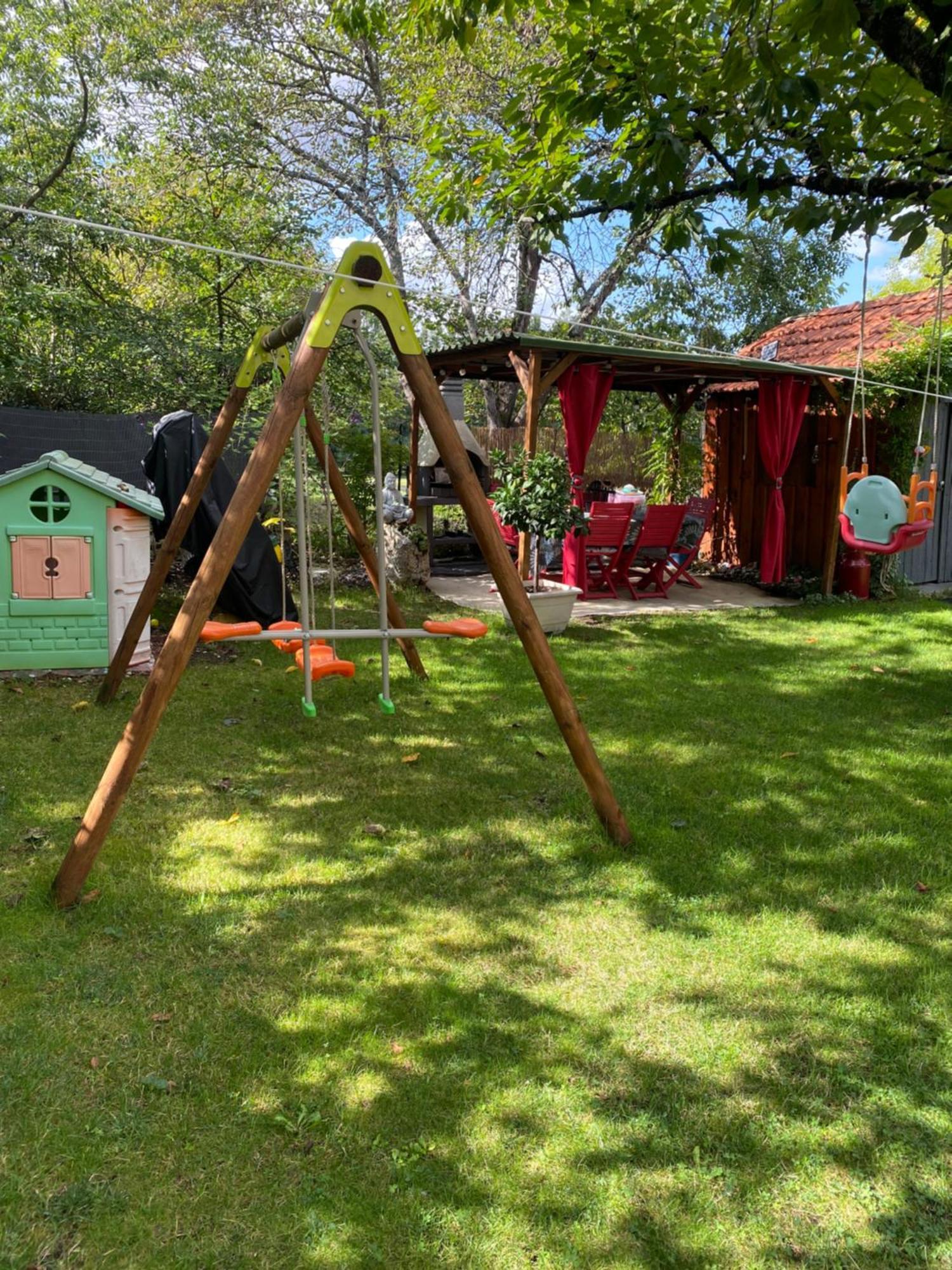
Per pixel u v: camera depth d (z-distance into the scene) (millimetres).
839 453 9500
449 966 2689
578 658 6535
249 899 3047
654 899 3123
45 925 2824
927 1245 1784
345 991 2549
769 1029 2428
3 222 8883
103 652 5629
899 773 4367
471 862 3361
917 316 10219
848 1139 2047
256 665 6059
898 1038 2402
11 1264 1673
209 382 9617
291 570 8211
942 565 10266
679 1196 1883
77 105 9992
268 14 14055
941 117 3805
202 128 11156
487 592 9047
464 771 4270
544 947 2801
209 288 10578
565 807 3859
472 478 3277
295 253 11102
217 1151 1959
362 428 10008
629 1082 2209
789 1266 1731
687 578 9844
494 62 11781
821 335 11453
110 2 9820
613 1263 1728
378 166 14922
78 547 5469
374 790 4023
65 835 3449
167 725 4785
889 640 7289
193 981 2566
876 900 3145
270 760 4352
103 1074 2176
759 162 4191
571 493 8453
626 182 4184
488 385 16750
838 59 3900
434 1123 2062
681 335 17109
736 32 3775
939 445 9789
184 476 6707
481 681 5828
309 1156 1960
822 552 9891
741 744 4750
